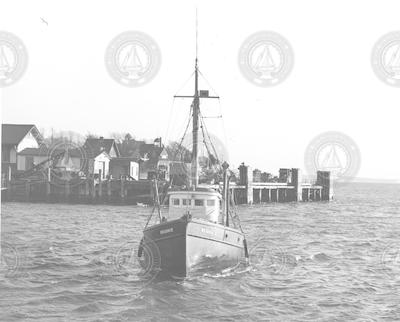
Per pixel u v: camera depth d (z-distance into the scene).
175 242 29.56
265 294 27.81
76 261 35.06
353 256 39.84
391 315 24.59
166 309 25.00
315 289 29.06
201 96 34.34
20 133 93.88
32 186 85.69
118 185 83.94
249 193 91.00
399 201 128.50
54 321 23.16
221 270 31.83
